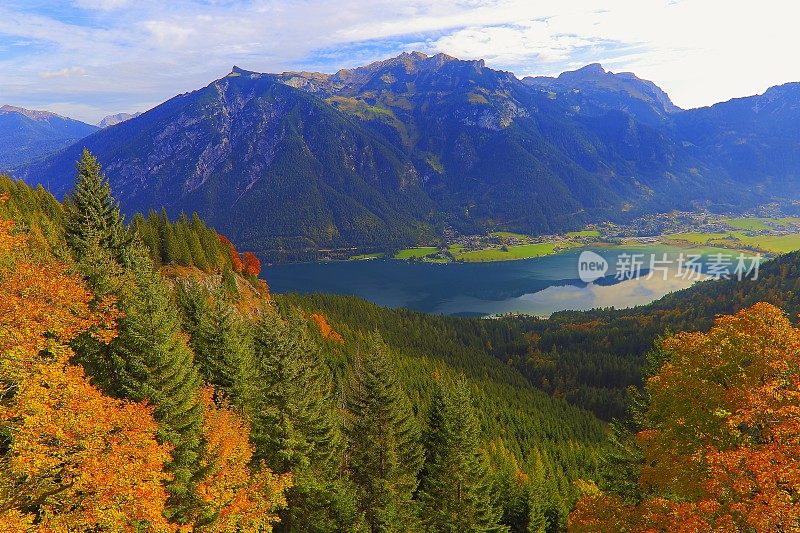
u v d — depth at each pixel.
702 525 16.61
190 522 24.28
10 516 15.81
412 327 189.62
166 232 94.69
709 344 23.02
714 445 20.52
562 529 54.66
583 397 150.50
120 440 20.14
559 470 82.12
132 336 27.86
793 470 15.46
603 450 47.16
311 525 31.31
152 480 19.59
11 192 92.81
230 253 128.88
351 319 168.38
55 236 57.44
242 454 27.89
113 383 28.81
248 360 41.62
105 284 30.23
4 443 19.97
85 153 51.56
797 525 14.57
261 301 110.69
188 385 28.89
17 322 20.44
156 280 38.25
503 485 55.34
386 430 36.25
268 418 31.98
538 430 113.50
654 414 25.20
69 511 17.56
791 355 19.89
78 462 18.30
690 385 22.17
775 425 17.66
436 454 39.19
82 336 27.92
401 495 36.12
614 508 22.58
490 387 139.00
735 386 21.06
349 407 38.50
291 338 38.56
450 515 37.03
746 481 16.53
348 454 37.66
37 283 23.27
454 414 38.53
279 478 28.47
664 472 21.61
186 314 44.81
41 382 20.09
